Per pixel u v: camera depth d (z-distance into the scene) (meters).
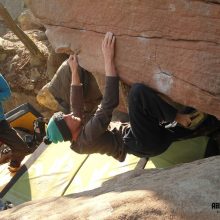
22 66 7.85
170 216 1.87
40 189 4.03
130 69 3.11
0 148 6.22
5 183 4.82
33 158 4.45
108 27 3.12
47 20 3.51
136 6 2.93
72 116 3.24
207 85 2.74
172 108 3.09
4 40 8.43
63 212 2.15
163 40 2.88
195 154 3.63
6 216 2.37
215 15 2.60
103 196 2.18
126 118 4.21
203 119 3.48
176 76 2.88
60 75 4.56
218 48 2.65
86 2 3.19
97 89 4.15
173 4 2.75
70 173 4.10
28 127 6.12
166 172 2.41
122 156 3.48
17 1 10.00
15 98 7.83
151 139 3.28
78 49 3.40
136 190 2.13
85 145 3.22
